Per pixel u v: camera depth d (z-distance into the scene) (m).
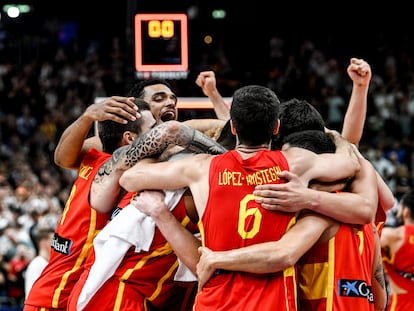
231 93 16.41
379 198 3.77
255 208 3.16
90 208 3.76
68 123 15.59
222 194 3.19
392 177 13.68
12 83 16.80
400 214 5.91
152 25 6.57
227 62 17.66
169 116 4.50
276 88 17.03
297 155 3.29
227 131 3.78
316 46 18.95
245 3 18.05
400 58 18.33
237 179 3.20
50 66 17.34
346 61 18.61
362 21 19.08
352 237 3.38
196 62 17.17
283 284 3.16
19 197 11.09
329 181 3.34
